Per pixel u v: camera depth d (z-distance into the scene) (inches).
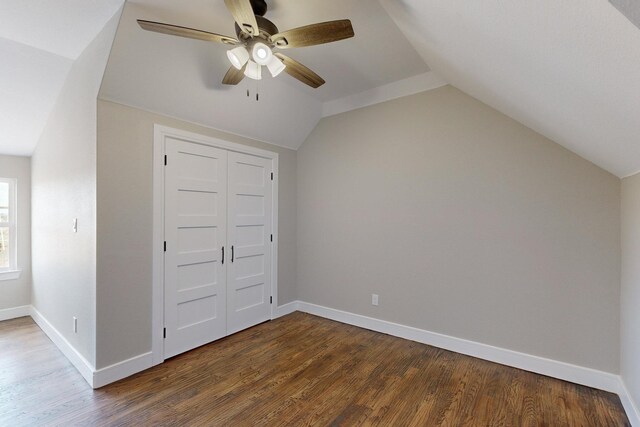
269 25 68.2
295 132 143.9
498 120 100.8
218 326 118.3
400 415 74.5
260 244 136.5
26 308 140.9
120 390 83.4
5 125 118.6
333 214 141.3
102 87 83.1
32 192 140.2
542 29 38.7
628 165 69.4
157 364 98.0
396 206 122.3
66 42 87.8
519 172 97.3
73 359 96.2
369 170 129.6
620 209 83.0
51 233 116.3
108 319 87.0
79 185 94.3
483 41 55.0
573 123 66.3
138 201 93.8
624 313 79.4
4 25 80.4
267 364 99.0
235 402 78.9
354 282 134.4
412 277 118.3
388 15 79.9
